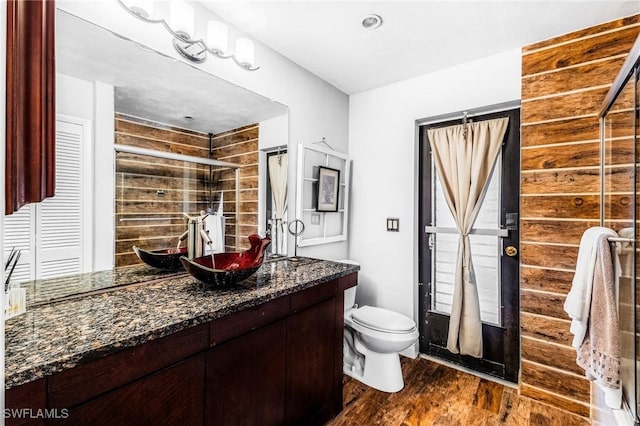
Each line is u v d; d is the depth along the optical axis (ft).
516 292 6.57
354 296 7.60
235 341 3.66
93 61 3.93
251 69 5.44
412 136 7.74
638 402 3.70
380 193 8.33
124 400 2.65
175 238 4.89
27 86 2.70
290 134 6.89
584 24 5.38
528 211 6.01
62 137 3.66
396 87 8.04
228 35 5.46
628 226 4.21
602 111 5.02
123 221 4.27
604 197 5.14
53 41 3.08
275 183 6.57
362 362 6.95
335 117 8.34
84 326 2.83
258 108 6.15
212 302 3.58
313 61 6.91
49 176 3.00
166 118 4.75
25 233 3.32
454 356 7.37
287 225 6.84
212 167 5.43
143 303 3.53
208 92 5.28
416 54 6.56
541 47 5.94
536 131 5.95
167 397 2.97
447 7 5.01
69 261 3.70
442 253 7.61
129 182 4.34
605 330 4.04
